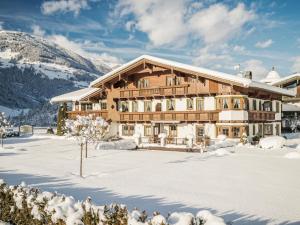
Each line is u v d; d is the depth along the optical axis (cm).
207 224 621
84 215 709
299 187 1359
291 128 5122
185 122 3797
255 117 3662
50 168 1967
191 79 3744
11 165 2108
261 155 2519
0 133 3338
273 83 5328
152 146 3456
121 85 4341
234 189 1327
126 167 1986
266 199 1161
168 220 653
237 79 3312
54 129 6944
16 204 884
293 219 938
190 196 1210
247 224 895
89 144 3562
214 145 3102
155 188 1358
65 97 4847
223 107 3534
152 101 4062
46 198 820
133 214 673
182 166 1998
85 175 1728
